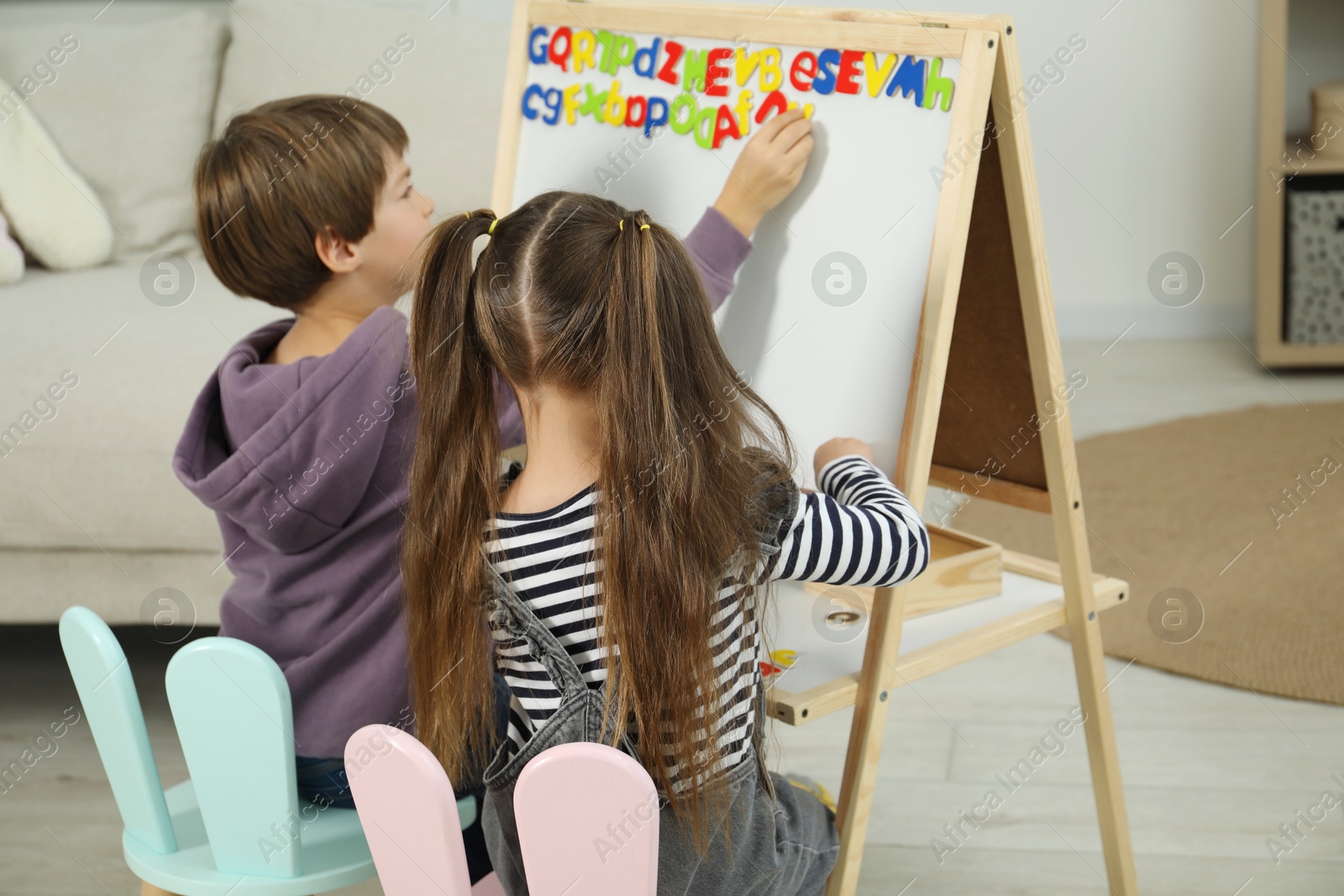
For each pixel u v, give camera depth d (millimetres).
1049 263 3240
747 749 798
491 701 844
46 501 1550
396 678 943
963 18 885
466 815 931
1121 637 1733
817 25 962
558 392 753
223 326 1708
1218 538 1978
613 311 725
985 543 1119
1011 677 1670
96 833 1363
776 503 779
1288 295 2914
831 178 955
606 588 731
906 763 1464
